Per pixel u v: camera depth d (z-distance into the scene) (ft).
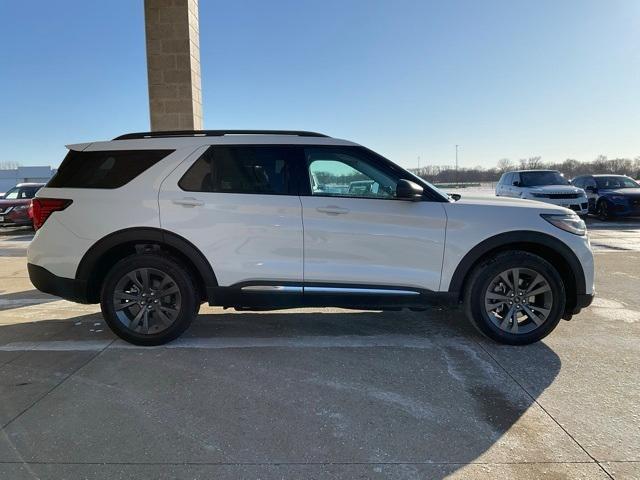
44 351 13.21
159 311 13.43
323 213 12.98
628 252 30.55
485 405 10.07
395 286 13.12
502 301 13.33
